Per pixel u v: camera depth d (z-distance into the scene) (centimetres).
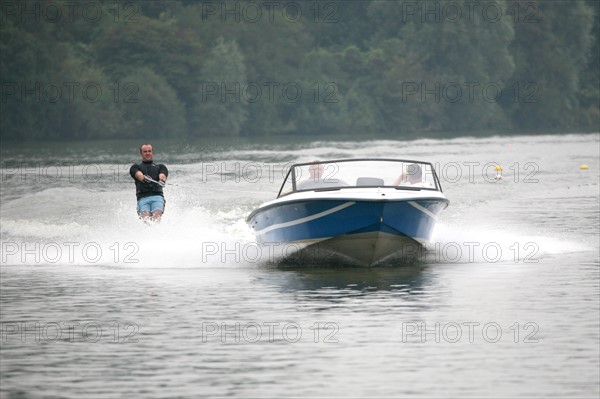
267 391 2662
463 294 3984
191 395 2638
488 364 2895
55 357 3047
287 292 4122
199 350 3103
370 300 3888
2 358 3041
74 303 3919
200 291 4181
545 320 3444
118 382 2764
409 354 3012
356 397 2602
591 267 4634
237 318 3572
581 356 2964
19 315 3678
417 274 4606
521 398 2581
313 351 3067
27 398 2628
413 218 4822
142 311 3731
